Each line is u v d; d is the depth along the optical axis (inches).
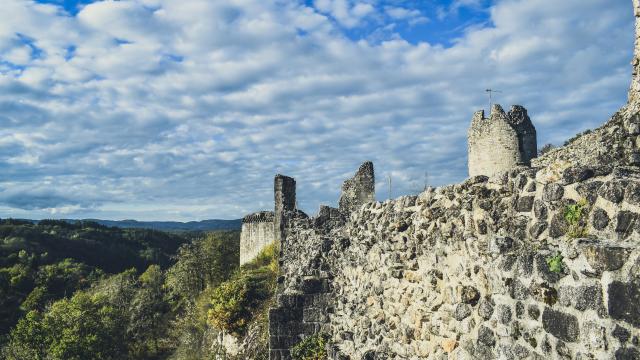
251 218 1588.3
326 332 494.3
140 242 4362.7
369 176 893.8
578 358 164.4
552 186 191.3
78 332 1763.0
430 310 284.8
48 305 2368.4
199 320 1087.0
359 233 426.0
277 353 499.8
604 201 168.9
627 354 146.1
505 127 1103.0
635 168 177.8
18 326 1822.1
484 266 229.9
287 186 1165.7
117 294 2138.3
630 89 331.0
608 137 267.1
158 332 1695.4
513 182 219.1
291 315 503.8
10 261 3149.6
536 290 184.5
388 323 348.8
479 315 231.5
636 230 156.6
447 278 266.7
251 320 788.6
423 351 293.0
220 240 1686.8
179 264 1745.8
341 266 482.0
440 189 282.7
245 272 1136.8
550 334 177.8
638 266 144.6
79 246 3767.2
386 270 354.0
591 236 171.0
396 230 335.6
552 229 189.5
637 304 144.0
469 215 245.3
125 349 1768.0
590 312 159.2
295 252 621.0
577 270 164.9
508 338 204.1
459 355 249.6
